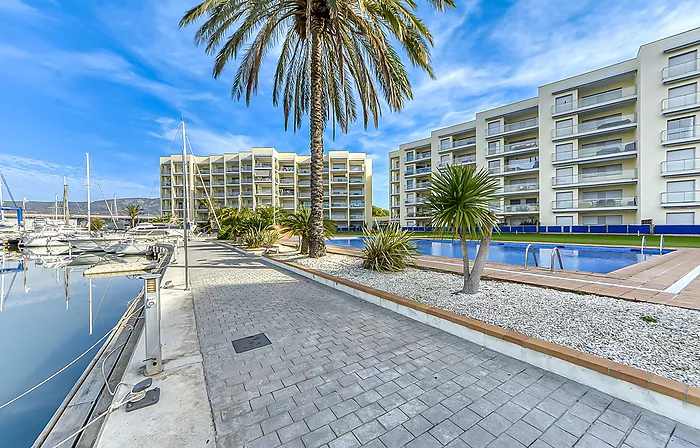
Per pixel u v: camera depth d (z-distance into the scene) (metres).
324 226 10.62
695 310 3.58
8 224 37.69
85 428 2.08
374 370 2.74
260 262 10.71
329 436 1.88
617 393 2.25
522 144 27.12
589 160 22.75
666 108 19.20
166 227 34.91
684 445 1.75
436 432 1.90
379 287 5.44
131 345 3.60
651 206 19.83
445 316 3.71
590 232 22.73
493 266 7.07
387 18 7.69
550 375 2.61
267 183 43.34
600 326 3.20
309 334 3.67
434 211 4.82
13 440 2.46
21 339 5.00
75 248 21.91
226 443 1.82
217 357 3.06
